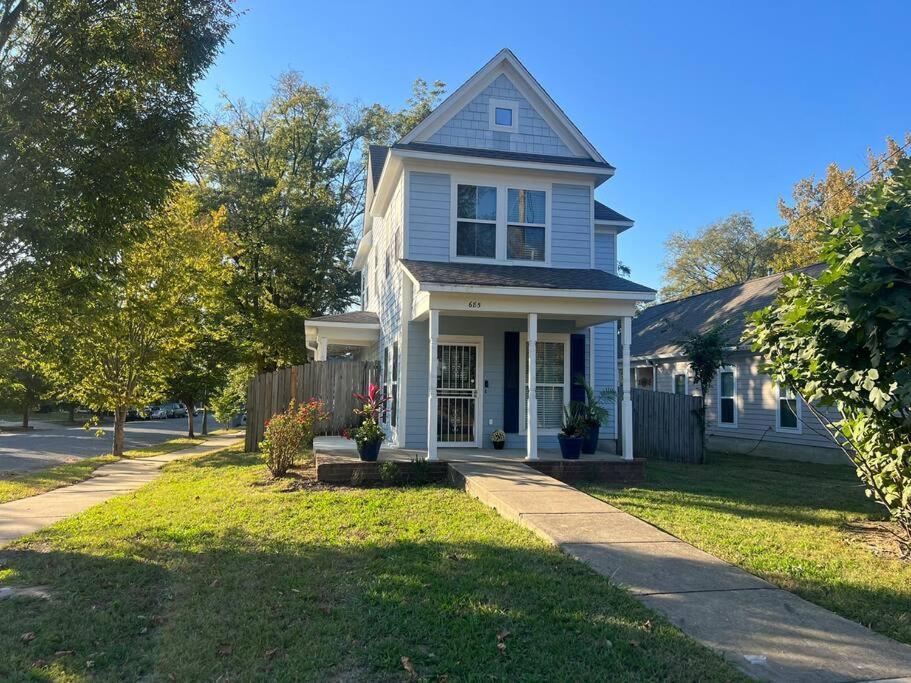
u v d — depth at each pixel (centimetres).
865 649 383
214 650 378
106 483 1151
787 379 694
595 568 518
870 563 568
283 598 462
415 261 1184
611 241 1461
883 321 533
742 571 523
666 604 445
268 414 1587
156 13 741
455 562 538
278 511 768
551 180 1276
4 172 653
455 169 1234
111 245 744
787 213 2891
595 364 1355
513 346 1250
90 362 1570
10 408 3072
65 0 694
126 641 399
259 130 2869
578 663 357
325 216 2520
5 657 375
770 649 379
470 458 1048
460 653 369
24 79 681
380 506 783
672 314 2442
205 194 2341
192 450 1992
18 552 613
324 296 2775
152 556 584
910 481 597
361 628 405
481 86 1276
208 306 1770
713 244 4222
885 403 563
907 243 541
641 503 830
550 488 819
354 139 3172
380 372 1625
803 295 647
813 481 1120
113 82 734
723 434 1842
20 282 727
